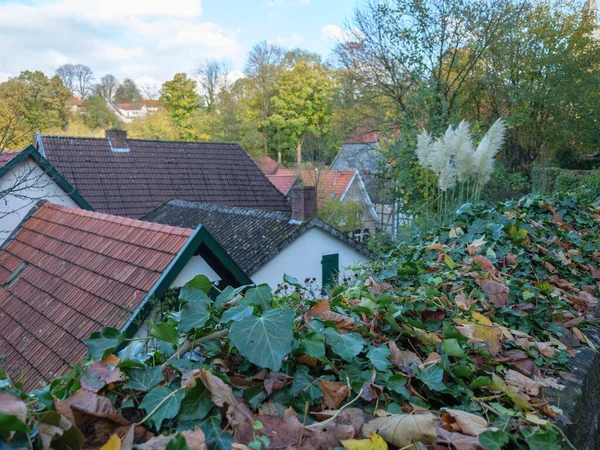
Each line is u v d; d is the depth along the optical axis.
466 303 2.10
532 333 2.18
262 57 33.75
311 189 10.05
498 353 1.81
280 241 9.50
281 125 31.03
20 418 0.89
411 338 1.74
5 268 6.64
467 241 3.01
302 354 1.40
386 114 11.78
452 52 11.03
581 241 3.49
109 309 4.70
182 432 1.01
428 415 1.19
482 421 1.25
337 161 21.20
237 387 1.25
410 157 10.09
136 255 5.33
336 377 1.41
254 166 16.50
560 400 1.63
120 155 14.40
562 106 12.91
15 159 7.81
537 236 3.19
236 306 1.46
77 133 27.78
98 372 1.22
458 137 5.98
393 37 10.93
